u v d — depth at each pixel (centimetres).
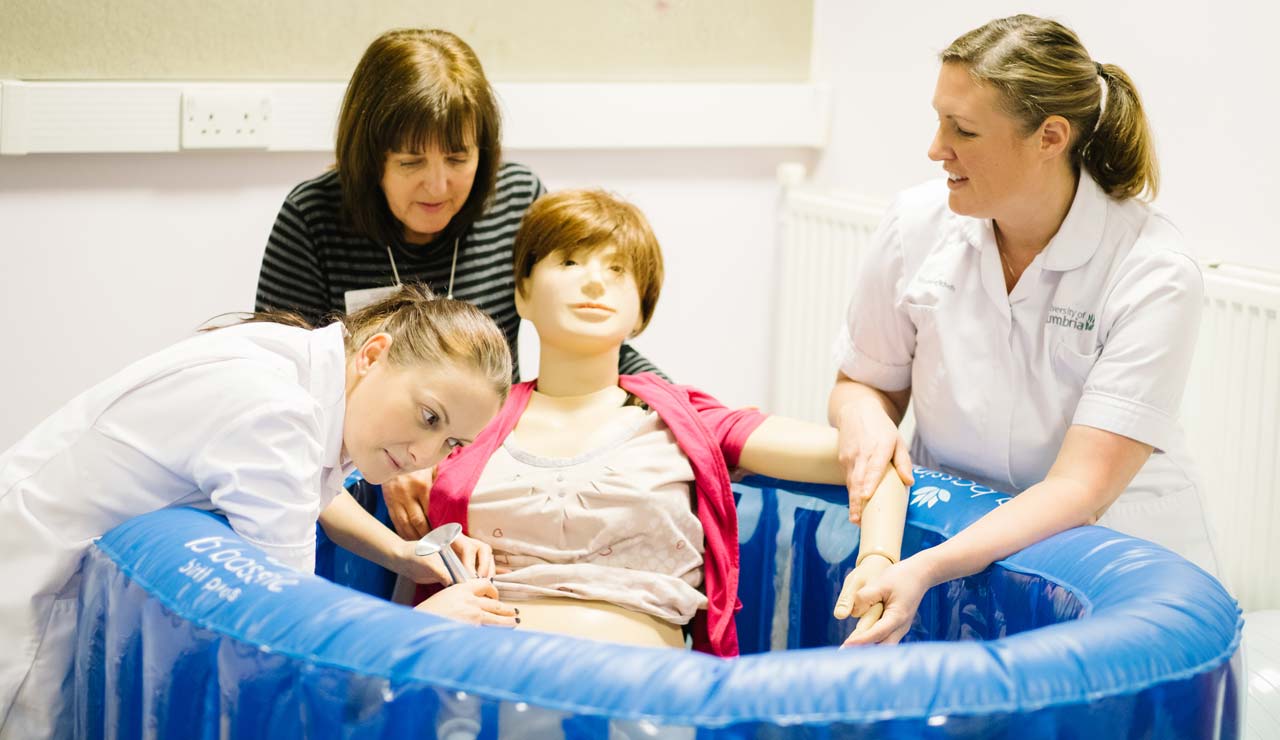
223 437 113
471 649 91
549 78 259
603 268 150
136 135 224
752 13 272
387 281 165
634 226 153
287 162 240
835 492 153
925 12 245
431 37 154
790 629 159
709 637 146
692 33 268
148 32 225
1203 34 192
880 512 137
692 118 269
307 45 237
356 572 154
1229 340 180
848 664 90
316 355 120
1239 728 107
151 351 238
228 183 237
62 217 226
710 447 150
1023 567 127
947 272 143
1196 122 194
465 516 145
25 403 231
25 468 118
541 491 144
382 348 123
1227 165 189
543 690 88
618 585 140
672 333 283
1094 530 126
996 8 228
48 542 116
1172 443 147
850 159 273
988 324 141
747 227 283
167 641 102
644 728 86
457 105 149
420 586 148
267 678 95
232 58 232
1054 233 135
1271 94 181
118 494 117
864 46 265
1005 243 140
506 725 88
